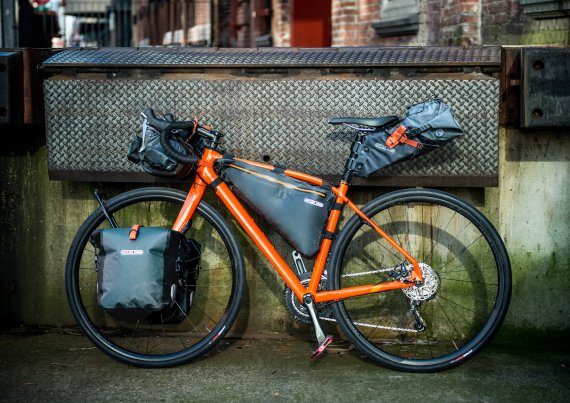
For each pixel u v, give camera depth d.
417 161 3.90
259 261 4.20
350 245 4.14
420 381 3.67
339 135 3.92
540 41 6.51
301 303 3.79
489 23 7.22
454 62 3.85
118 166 4.03
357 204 4.09
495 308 3.77
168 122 3.77
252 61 3.96
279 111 3.94
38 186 4.28
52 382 3.66
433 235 4.12
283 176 3.76
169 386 3.62
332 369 3.81
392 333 4.18
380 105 3.89
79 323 3.88
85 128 4.02
